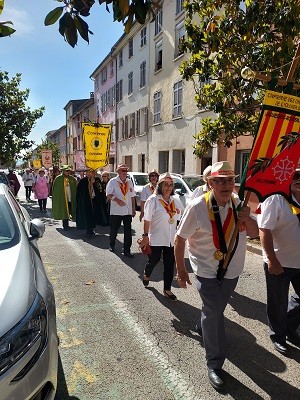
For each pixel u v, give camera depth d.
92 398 2.66
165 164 20.78
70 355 3.22
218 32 6.61
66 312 4.14
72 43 1.93
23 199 19.73
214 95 7.30
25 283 2.25
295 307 3.37
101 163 10.05
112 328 3.76
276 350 3.34
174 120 18.56
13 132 21.08
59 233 9.16
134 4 1.94
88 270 5.83
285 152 2.71
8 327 1.90
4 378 1.79
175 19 18.19
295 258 3.13
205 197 2.87
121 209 6.76
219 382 2.77
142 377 2.91
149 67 21.78
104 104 32.97
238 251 2.89
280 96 2.63
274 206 3.05
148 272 4.93
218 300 2.82
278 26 5.92
